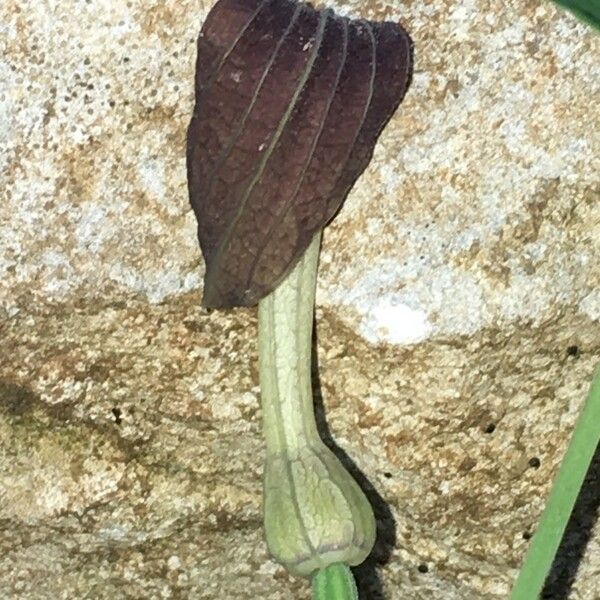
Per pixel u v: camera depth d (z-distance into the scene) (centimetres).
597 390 10
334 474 11
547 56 12
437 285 11
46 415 12
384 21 12
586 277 12
